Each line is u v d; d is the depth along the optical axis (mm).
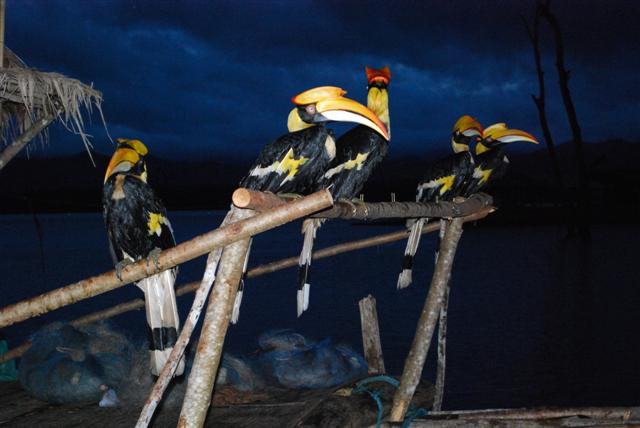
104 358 6020
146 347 6062
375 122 4488
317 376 6250
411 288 19547
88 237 49781
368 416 5188
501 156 7852
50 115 5738
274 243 37688
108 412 5582
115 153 4770
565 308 15477
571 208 36375
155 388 3525
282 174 4797
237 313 3887
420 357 5289
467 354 11195
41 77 5230
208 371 3506
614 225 48656
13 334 13133
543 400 8555
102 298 17953
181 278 22469
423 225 6090
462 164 7133
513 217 51781
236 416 5383
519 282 20125
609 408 4414
